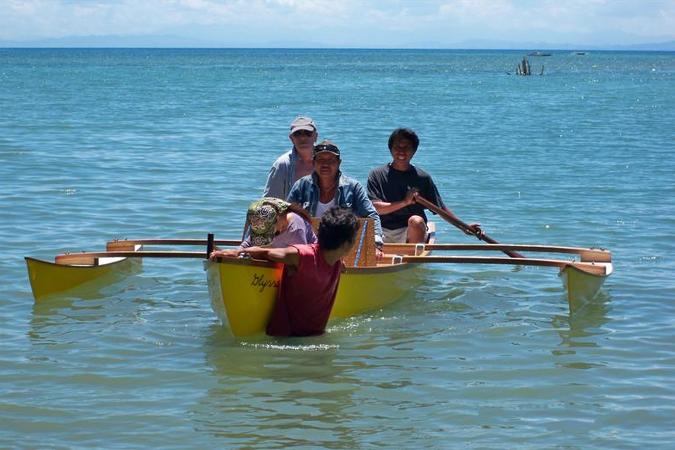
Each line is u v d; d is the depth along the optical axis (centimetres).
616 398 668
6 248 1151
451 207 1509
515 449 580
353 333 838
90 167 1886
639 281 1027
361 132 2897
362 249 925
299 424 620
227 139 2566
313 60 18525
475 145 2497
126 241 1058
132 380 701
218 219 1380
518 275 1085
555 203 1547
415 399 667
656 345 797
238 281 776
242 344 796
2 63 13200
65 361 743
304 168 973
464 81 8106
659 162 2122
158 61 15812
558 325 866
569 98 5297
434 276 1080
